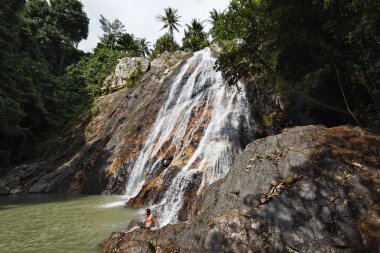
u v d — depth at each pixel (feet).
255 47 47.96
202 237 26.96
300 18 42.42
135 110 107.24
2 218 52.95
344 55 43.34
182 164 62.39
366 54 38.83
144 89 115.03
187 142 72.49
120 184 79.61
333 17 40.29
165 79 108.47
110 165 87.10
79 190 86.07
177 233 30.66
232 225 26.58
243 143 67.92
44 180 90.38
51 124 128.26
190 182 54.80
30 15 187.93
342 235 24.34
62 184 88.89
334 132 33.30
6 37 112.16
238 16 47.78
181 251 27.76
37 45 159.63
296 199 26.99
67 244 36.91
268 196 28.07
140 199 57.93
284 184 28.45
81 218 50.42
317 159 29.32
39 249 35.50
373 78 41.50
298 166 29.30
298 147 31.32
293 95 68.90
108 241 33.63
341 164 28.66
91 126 115.85
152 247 29.78
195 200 49.67
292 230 25.21
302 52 49.01
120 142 94.89
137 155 83.82
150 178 69.97
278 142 33.55
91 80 161.58
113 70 159.94
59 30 187.01
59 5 194.70
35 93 120.26
